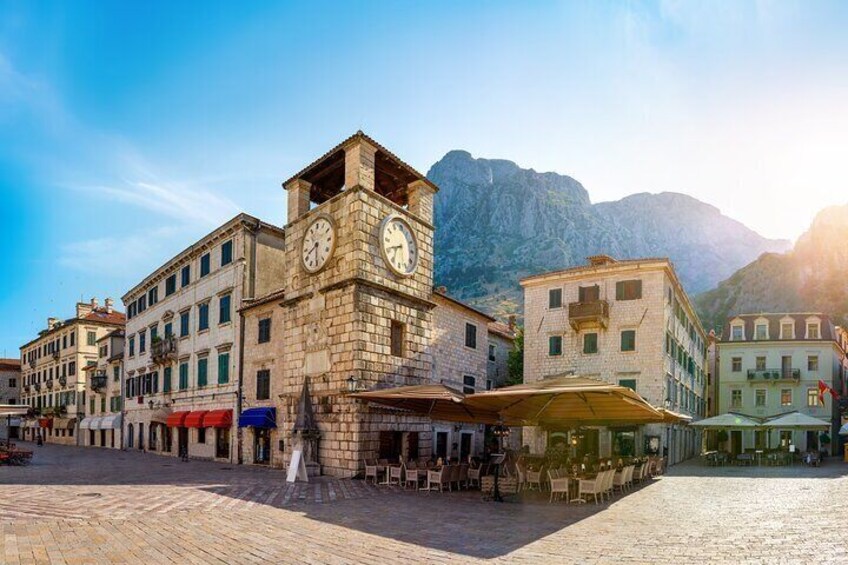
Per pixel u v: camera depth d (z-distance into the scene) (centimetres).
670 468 3556
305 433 2686
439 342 3581
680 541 1197
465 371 3859
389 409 2681
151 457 4094
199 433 3944
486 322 4194
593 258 4150
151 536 1192
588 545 1155
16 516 1386
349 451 2575
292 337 3009
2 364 9662
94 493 1847
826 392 5750
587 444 3825
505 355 4997
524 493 2019
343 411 2634
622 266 3906
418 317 3020
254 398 3462
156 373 4775
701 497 1966
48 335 8156
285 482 2295
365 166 2822
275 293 3359
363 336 2666
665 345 3822
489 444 4109
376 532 1273
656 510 1645
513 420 2375
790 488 2286
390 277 2866
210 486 2103
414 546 1134
